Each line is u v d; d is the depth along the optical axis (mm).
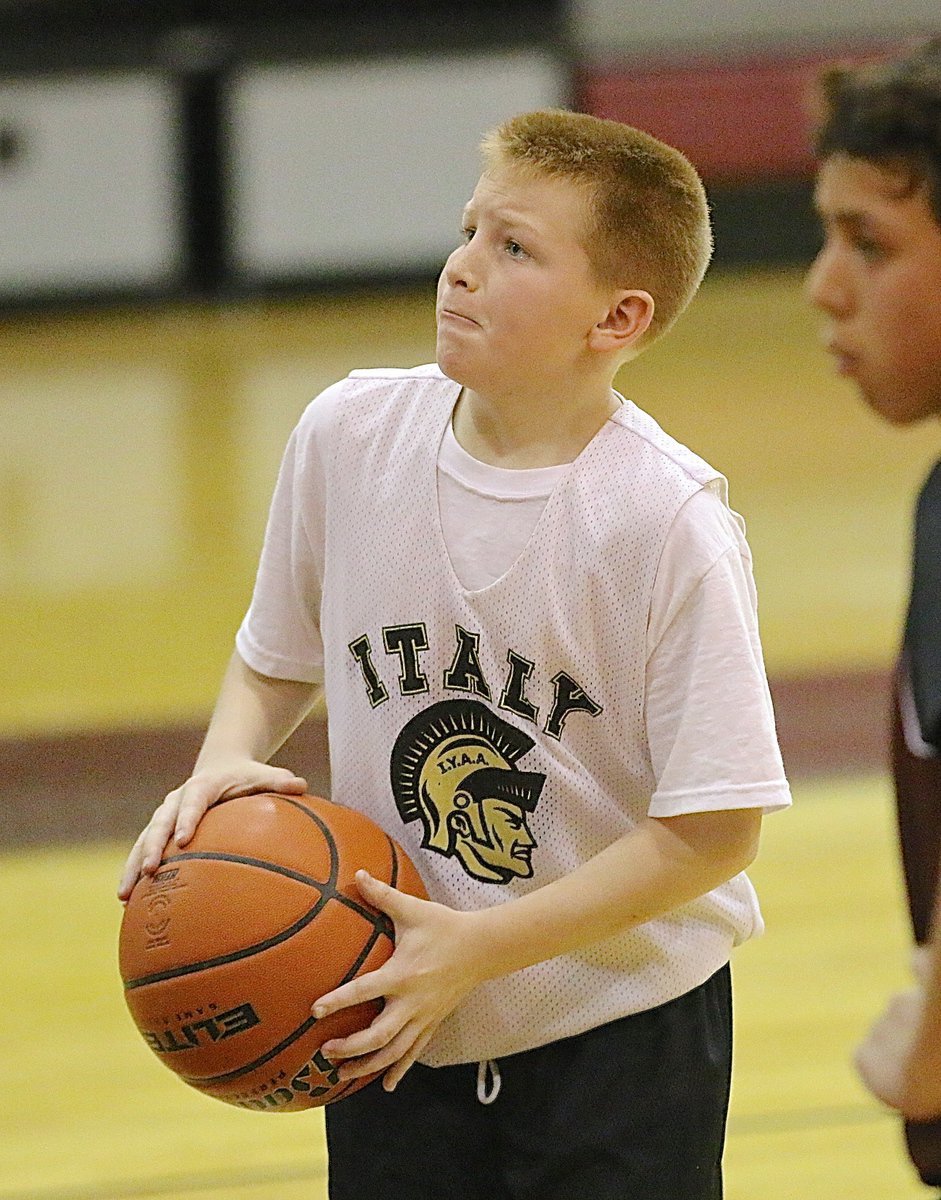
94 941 11422
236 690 6461
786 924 11516
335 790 6160
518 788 5781
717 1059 6176
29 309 31156
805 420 23812
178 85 30859
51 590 17562
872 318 4234
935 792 4648
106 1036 10406
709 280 33094
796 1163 9180
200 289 31938
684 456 5637
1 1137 9422
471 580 5723
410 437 5922
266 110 31250
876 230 4164
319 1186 9023
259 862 5582
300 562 6273
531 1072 6008
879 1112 9617
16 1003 10719
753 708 5488
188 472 21484
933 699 4293
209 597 17359
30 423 23922
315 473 6129
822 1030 10359
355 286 32188
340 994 5391
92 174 30891
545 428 5711
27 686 15352
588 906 5520
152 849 5754
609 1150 5977
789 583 17672
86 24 31094
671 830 5574
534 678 5680
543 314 5461
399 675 5867
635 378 26141
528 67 31750
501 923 5488
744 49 34094
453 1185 6188
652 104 32656
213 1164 9227
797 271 33594
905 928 11477
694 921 6027
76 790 13445
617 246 5473
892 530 19281
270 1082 5566
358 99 31406
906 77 4078
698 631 5492
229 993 5469
